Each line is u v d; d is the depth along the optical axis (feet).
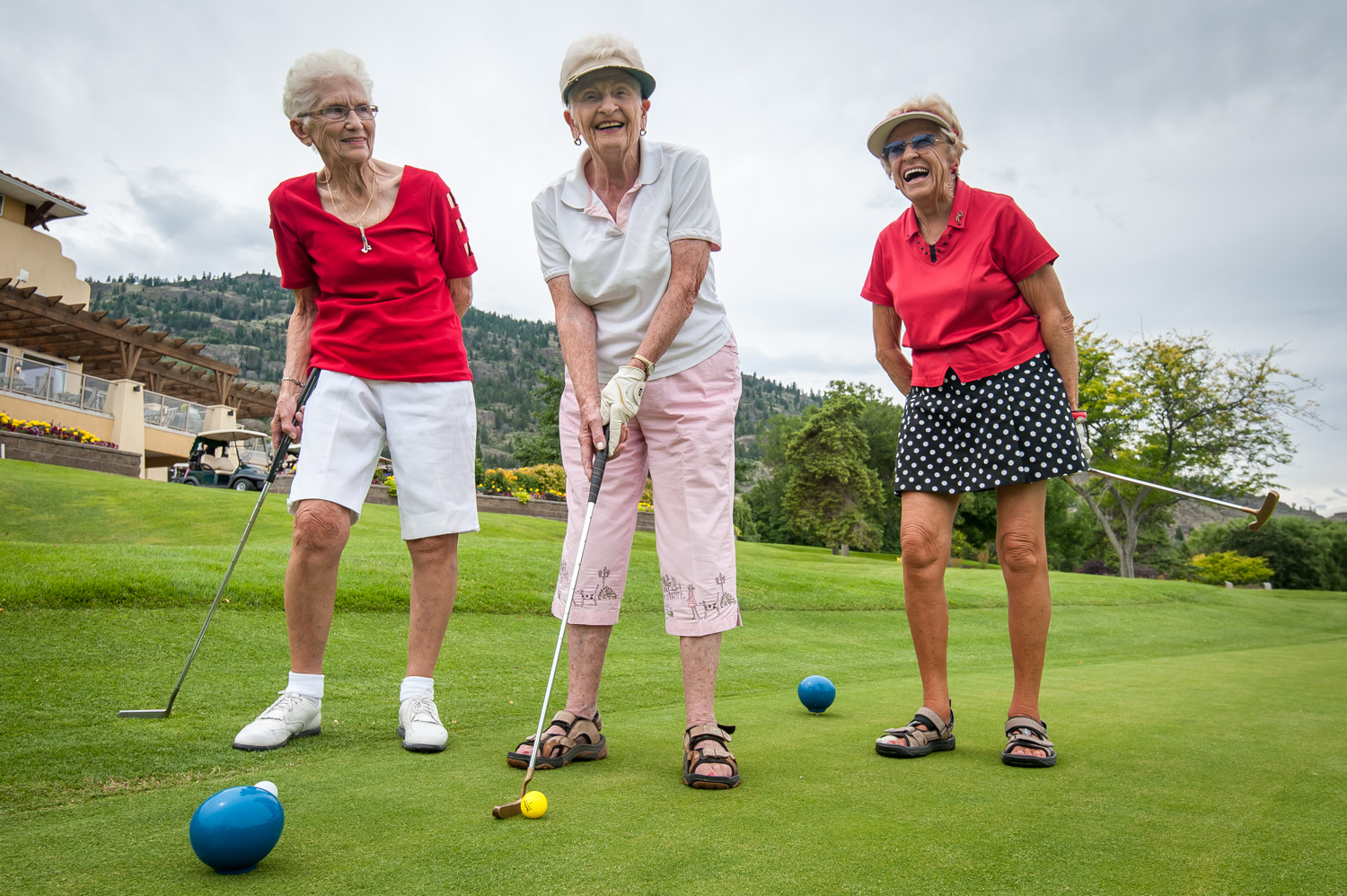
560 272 7.99
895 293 9.07
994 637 27.17
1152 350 95.55
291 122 8.11
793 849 4.56
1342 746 8.05
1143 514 107.45
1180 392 93.86
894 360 9.98
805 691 10.31
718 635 7.25
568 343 7.75
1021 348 8.47
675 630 7.28
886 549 168.35
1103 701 11.54
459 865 4.25
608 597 7.65
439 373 8.56
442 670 12.71
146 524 38.42
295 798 5.63
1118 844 4.77
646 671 14.03
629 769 6.84
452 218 8.82
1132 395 94.27
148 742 7.25
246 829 4.10
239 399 108.17
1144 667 17.67
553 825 4.99
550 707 10.36
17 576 14.06
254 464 80.84
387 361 8.34
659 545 7.56
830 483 142.92
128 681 9.75
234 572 17.24
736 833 4.85
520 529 57.67
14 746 6.93
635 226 7.52
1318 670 17.20
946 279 8.57
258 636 12.98
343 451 8.15
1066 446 8.23
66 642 11.39
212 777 6.38
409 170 8.67
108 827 5.00
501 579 23.09
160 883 4.03
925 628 8.20
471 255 9.18
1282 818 5.37
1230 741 8.34
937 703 8.08
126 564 16.39
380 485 68.69
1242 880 4.21
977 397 8.46
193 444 84.28
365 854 4.44
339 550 8.09
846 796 5.80
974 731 9.21
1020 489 8.30
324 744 7.70
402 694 8.21
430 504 8.35
